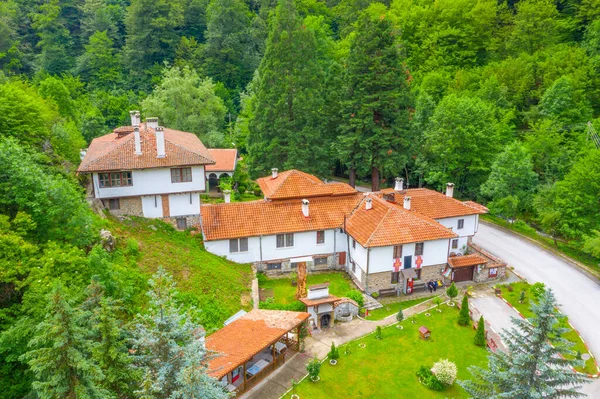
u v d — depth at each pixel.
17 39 88.38
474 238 55.19
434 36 84.12
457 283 45.00
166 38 94.94
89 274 25.34
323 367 31.88
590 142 58.88
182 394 18.00
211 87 73.44
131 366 19.84
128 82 90.38
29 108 40.69
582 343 36.22
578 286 44.41
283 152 60.00
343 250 46.41
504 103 70.38
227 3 92.12
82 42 95.62
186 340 19.94
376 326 37.28
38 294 22.05
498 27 86.62
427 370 31.53
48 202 27.80
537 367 20.77
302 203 46.03
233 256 43.38
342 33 94.94
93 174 39.44
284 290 41.38
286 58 59.19
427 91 74.75
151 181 40.78
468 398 29.94
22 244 24.64
